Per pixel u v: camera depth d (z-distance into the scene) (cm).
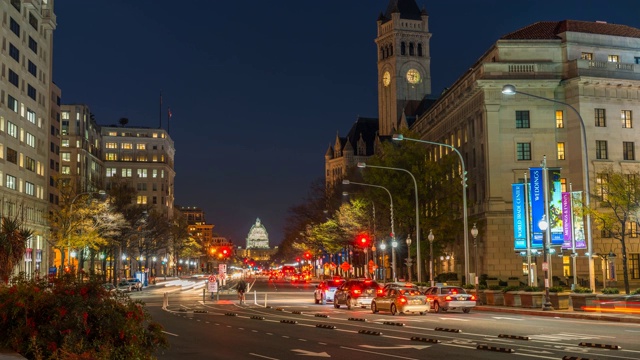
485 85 7738
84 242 8169
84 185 13100
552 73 7744
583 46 7850
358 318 3694
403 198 7444
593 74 7600
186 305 5394
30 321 1289
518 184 5994
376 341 2423
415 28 17650
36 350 1203
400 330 2888
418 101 16975
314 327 3092
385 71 17962
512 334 2677
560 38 7925
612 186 5119
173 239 17312
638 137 7625
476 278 4878
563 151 7700
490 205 7650
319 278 14938
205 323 3391
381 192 7569
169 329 3020
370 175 7819
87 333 1234
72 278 1327
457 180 7850
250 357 1995
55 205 12094
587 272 7288
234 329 3006
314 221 11138
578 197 5353
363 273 11694
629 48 7944
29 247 9494
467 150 8681
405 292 4003
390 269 10775
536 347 2202
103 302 1280
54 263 10469
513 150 7725
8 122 8875
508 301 4662
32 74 9925
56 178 8562
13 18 9075
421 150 7600
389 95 17775
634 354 1995
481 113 8069
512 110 7769
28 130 9725
